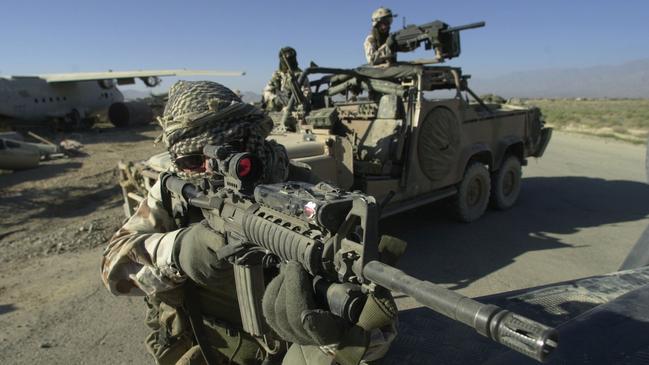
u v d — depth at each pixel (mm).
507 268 4859
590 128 23359
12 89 20047
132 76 22734
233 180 1440
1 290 4414
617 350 1178
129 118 23797
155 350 1927
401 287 929
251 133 1622
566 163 11695
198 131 1579
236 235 1436
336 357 1119
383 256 1086
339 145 4766
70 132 21859
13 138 12938
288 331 1191
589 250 5355
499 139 6891
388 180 5277
